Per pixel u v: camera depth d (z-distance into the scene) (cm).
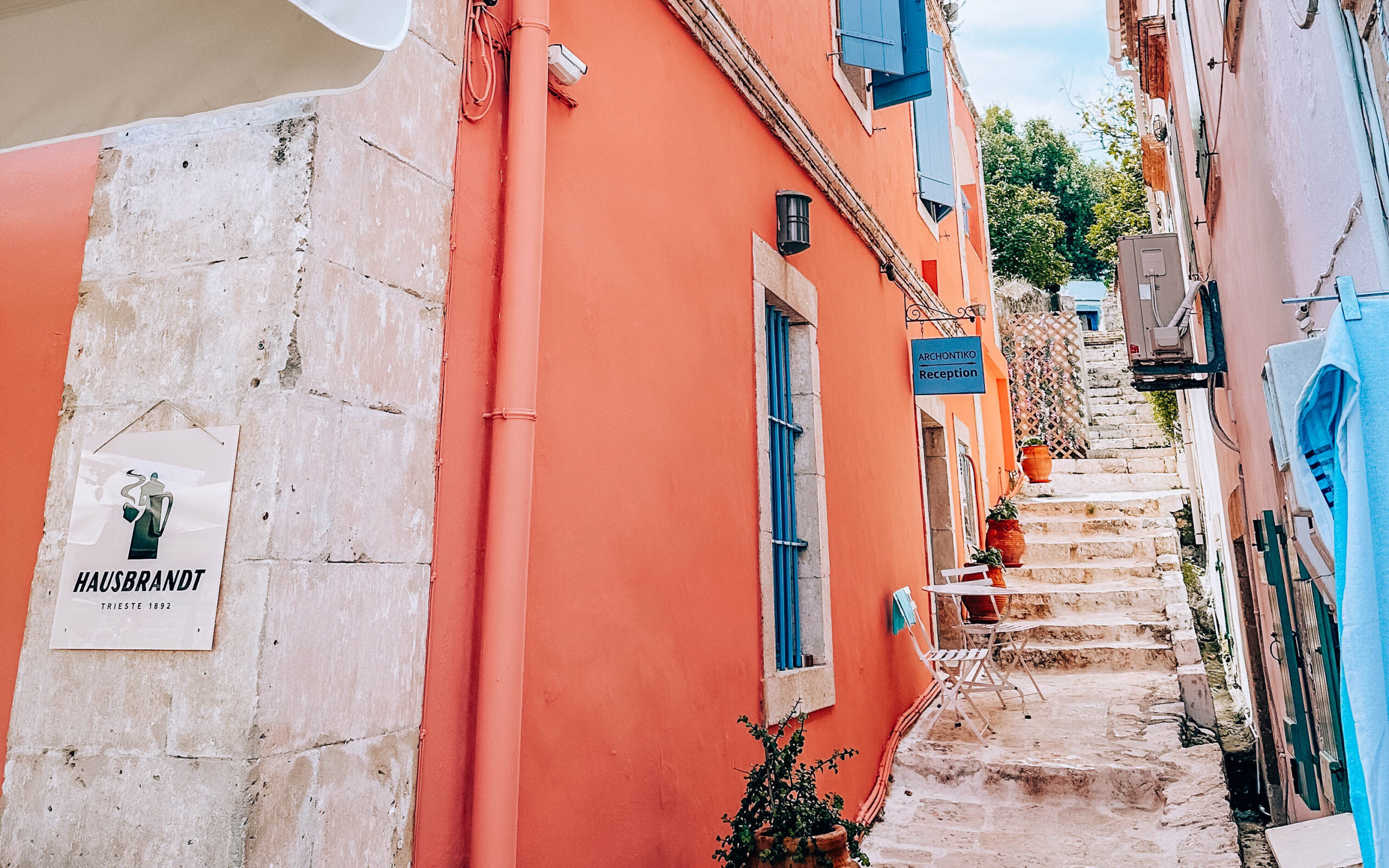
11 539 215
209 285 207
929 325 877
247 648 182
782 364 515
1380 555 145
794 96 565
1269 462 361
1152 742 571
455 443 244
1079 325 1542
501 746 230
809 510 510
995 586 809
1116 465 1380
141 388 208
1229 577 645
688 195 402
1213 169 438
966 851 463
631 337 342
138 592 195
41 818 192
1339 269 214
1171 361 502
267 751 179
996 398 1334
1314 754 345
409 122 238
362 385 213
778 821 314
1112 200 1862
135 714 189
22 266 234
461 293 252
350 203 215
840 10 629
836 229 620
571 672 284
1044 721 639
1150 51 607
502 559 242
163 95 203
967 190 1256
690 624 358
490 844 225
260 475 190
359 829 199
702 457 385
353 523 207
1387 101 163
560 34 319
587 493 304
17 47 205
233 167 212
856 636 556
